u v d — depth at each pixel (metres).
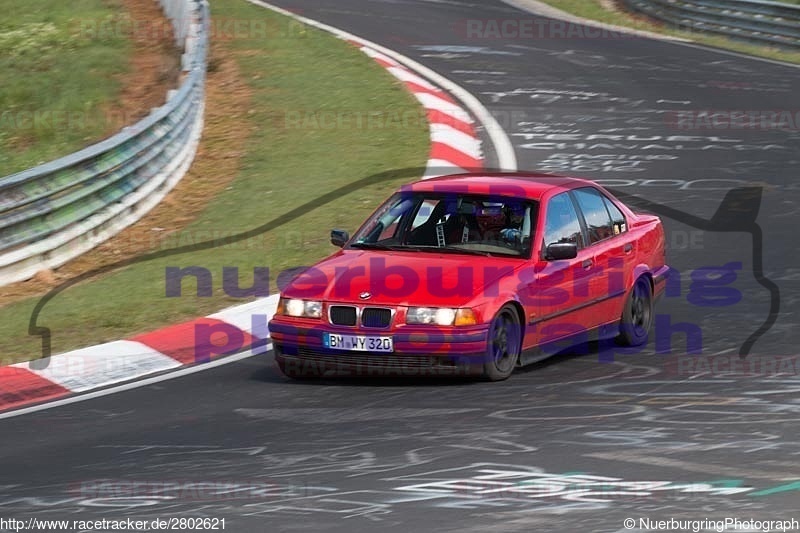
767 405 28.39
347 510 21.67
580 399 29.50
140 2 110.75
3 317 42.59
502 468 23.92
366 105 75.50
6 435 29.12
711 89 81.19
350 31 101.31
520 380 31.77
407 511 21.44
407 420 28.08
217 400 31.12
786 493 21.70
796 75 86.06
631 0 122.00
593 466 23.83
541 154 64.19
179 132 66.00
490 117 72.50
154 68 88.44
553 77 84.69
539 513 21.02
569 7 123.94
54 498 23.53
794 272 43.50
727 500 21.39
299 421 28.53
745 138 67.25
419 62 88.75
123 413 30.47
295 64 86.56
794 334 35.91
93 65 88.06
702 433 26.08
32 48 94.00
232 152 69.06
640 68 88.62
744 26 102.31
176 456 26.19
